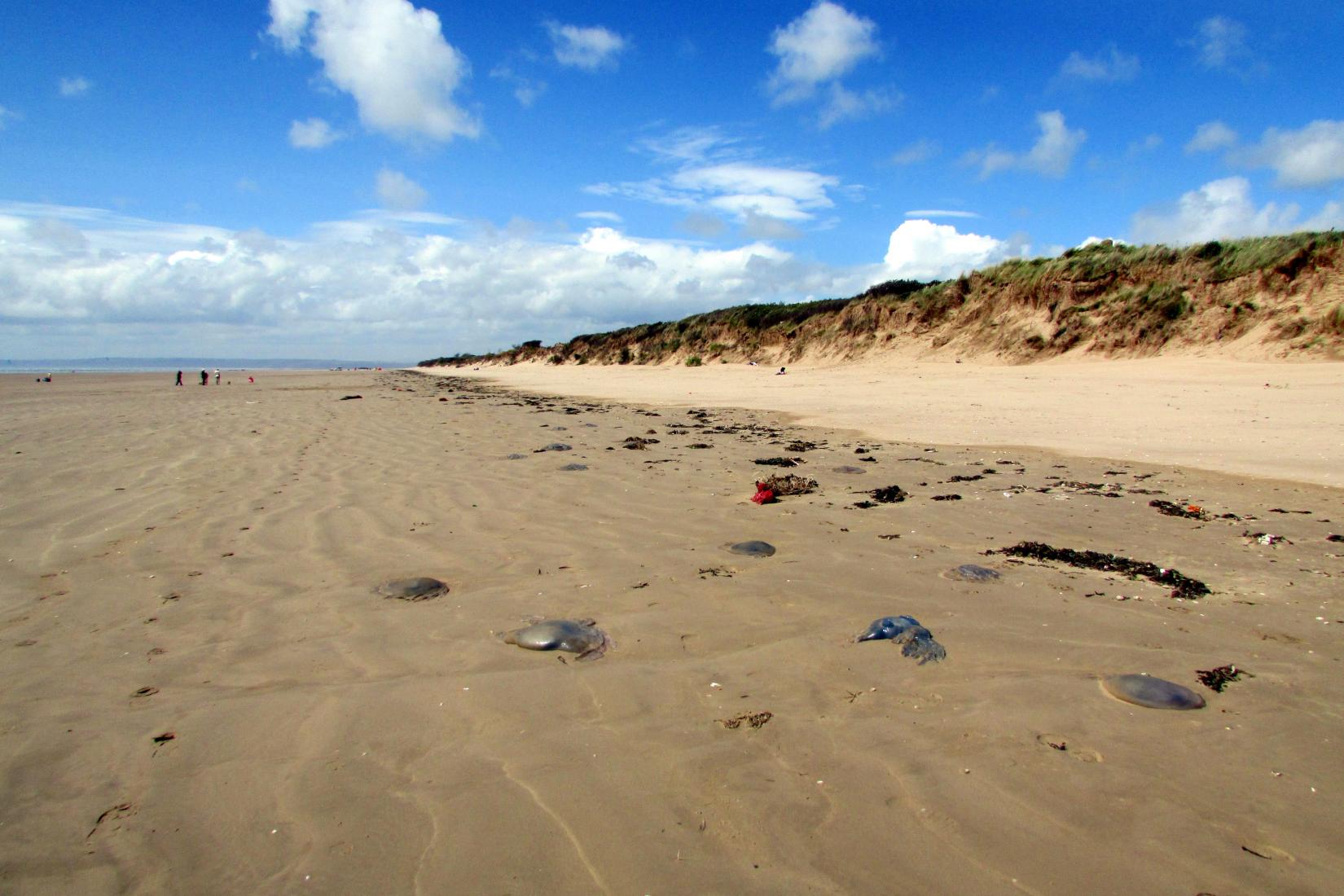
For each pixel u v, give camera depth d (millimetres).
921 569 5508
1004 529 6668
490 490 8383
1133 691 3525
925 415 16391
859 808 2705
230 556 5918
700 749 3102
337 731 3279
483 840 2545
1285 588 5051
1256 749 3078
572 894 2297
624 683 3719
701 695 3594
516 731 3266
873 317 38906
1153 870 2379
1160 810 2682
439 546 6180
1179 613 4613
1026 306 31641
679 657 4035
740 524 6863
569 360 64750
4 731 3311
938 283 39156
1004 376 24906
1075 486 8609
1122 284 28844
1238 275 25516
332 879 2375
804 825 2611
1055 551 5859
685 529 6660
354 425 15492
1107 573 5441
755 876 2363
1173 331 25609
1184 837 2531
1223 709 3420
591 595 4996
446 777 2928
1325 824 2600
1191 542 6238
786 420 16797
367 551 6051
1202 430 12391
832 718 3359
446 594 5055
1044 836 2547
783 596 4941
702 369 43281
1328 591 4969
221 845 2557
